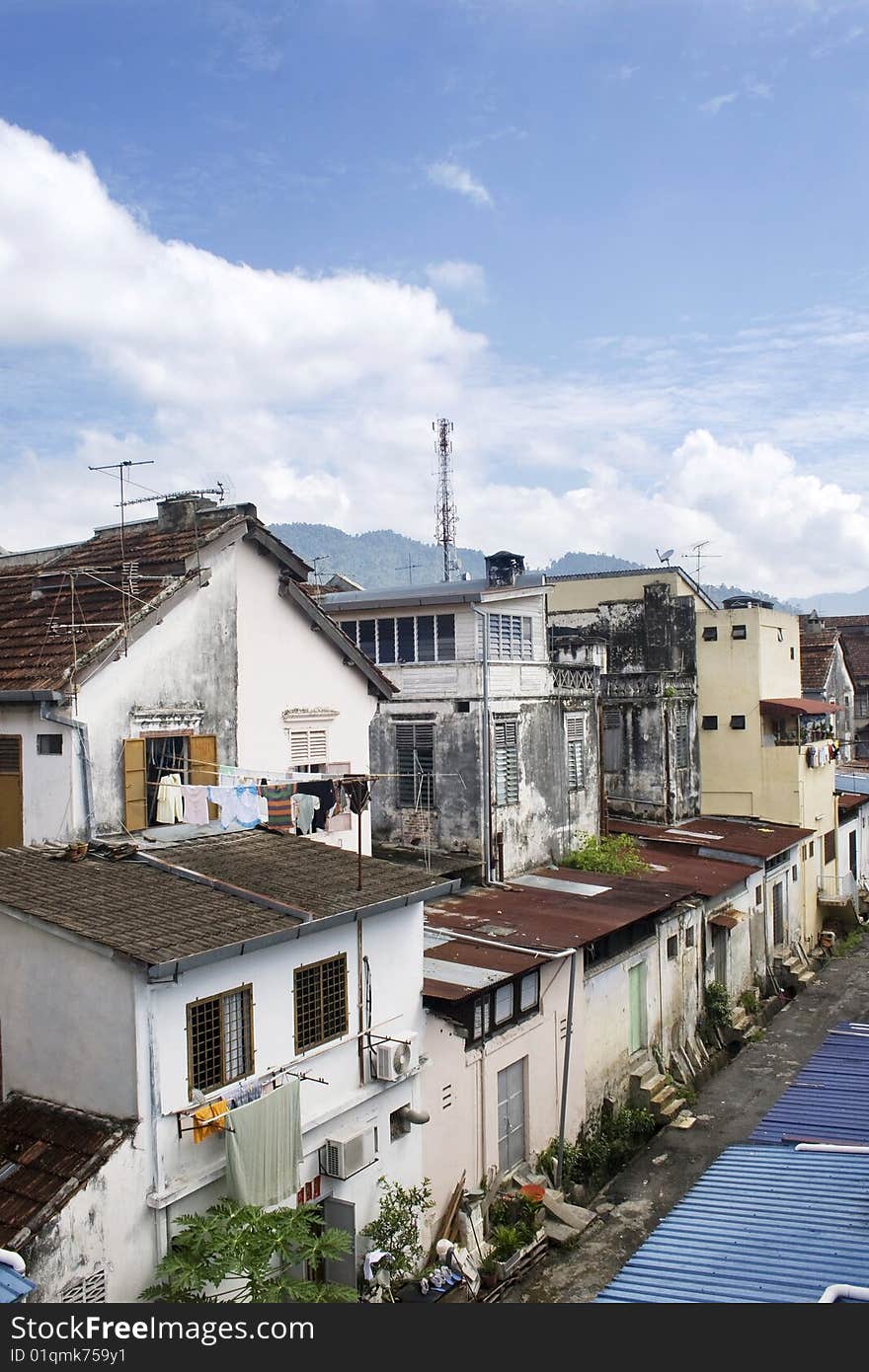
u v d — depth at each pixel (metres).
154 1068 11.54
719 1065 25.62
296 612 19.05
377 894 14.65
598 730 29.72
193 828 16.19
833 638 45.09
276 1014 13.17
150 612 15.73
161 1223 11.59
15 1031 12.55
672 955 24.92
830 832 38.28
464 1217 16.53
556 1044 19.45
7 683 15.02
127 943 11.47
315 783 17.59
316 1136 13.80
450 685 25.22
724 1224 12.18
